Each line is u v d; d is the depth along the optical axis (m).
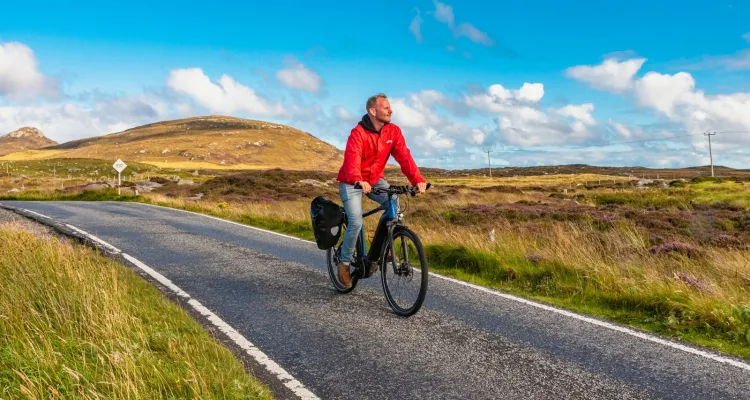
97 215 17.50
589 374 4.03
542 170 181.25
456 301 6.33
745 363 4.28
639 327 5.44
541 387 3.79
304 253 10.05
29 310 4.75
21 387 3.05
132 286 6.34
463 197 29.55
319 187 39.88
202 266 8.55
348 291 6.52
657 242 11.84
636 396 3.64
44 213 18.00
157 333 4.43
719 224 15.80
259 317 5.59
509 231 12.52
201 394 3.28
